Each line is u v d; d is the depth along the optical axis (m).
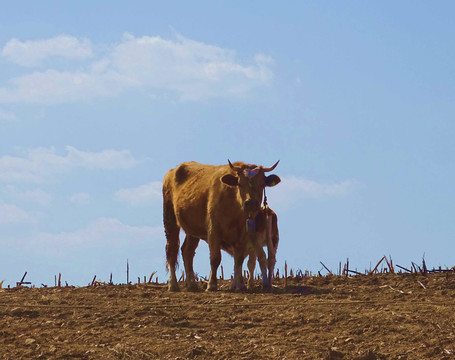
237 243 18.02
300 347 11.87
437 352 11.27
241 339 12.46
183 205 19.20
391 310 13.94
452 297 15.32
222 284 19.20
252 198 17.17
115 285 19.17
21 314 14.52
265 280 17.42
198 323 13.52
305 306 14.60
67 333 13.05
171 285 18.78
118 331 13.13
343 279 18.28
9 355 11.71
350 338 12.15
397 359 11.10
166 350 11.89
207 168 19.47
